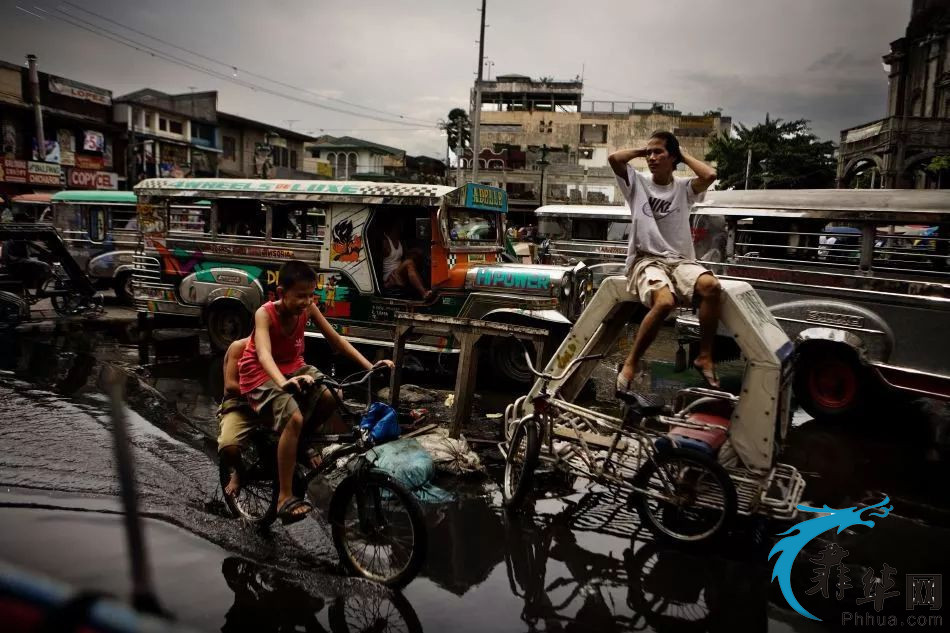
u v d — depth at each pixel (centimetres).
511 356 709
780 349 394
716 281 389
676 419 411
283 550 344
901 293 610
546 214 1380
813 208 673
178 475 429
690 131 4578
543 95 4738
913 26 3022
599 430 444
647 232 414
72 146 2941
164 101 3678
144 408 570
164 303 845
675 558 359
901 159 2502
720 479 356
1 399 569
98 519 358
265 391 343
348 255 731
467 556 351
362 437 321
